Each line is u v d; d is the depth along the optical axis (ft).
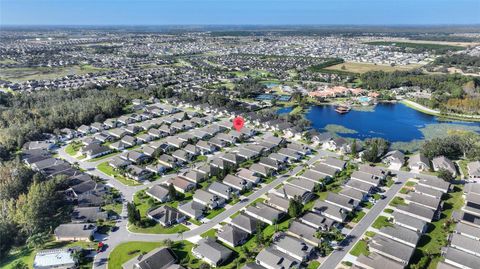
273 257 283.38
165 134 604.08
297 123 643.45
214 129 608.60
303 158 502.79
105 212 359.05
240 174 439.22
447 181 412.57
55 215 363.56
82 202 380.78
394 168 462.19
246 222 334.03
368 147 531.50
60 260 286.46
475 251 289.33
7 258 302.45
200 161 498.69
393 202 378.94
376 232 326.24
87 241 321.32
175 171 466.29
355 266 275.80
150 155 508.53
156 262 280.72
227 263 290.56
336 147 532.32
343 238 317.83
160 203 387.14
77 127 647.56
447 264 270.05
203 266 281.13
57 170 452.76
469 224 327.67
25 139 566.77
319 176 428.56
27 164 481.87
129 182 436.76
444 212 357.61
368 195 393.70
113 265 289.12
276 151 521.65
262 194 403.75
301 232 318.45
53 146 562.25
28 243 312.91
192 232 334.44
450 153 497.87
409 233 309.83
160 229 338.75
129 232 334.44
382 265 270.05
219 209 374.02
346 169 462.19
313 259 291.99
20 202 349.41
